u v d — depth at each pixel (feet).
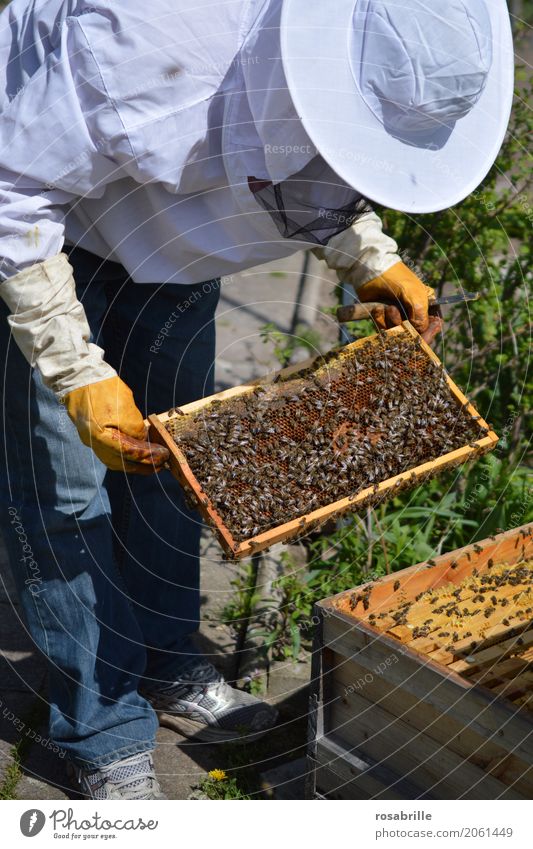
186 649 10.18
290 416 8.37
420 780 7.93
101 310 9.00
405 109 6.89
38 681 10.32
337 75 6.85
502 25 7.72
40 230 7.47
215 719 9.85
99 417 7.47
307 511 7.62
